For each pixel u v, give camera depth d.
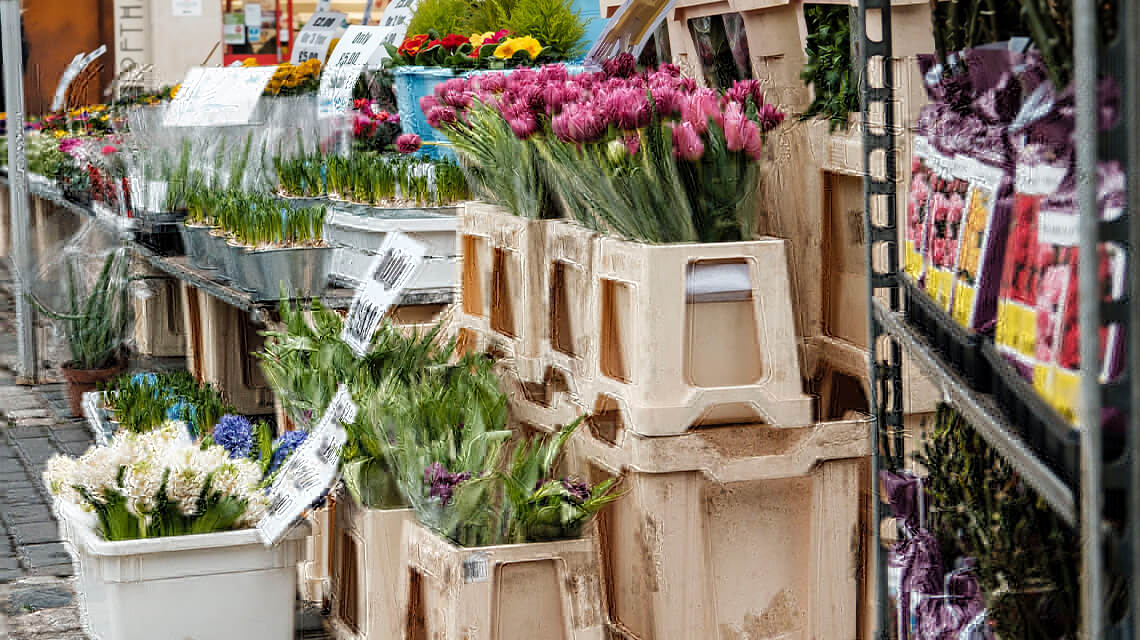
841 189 2.91
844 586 2.80
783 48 3.14
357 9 12.29
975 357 1.85
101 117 7.59
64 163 7.36
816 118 2.94
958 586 2.09
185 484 3.14
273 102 5.73
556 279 3.09
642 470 2.68
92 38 10.68
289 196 5.09
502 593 2.70
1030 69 1.73
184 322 6.32
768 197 2.94
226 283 4.86
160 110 5.93
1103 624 1.45
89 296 6.36
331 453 3.06
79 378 6.36
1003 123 1.81
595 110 2.71
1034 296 1.67
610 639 2.86
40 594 4.05
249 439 3.59
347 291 4.60
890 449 2.26
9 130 7.00
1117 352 1.47
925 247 2.10
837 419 3.03
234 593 3.17
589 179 2.77
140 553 3.07
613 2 4.14
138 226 5.96
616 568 2.93
